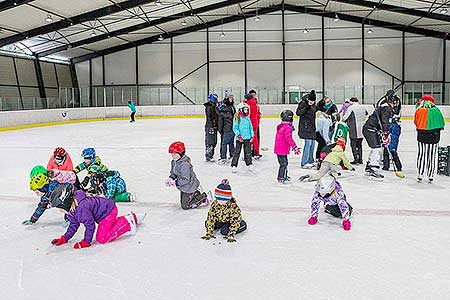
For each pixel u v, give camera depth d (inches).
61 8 719.1
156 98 1056.2
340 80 1037.2
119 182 200.2
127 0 753.0
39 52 960.3
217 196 144.9
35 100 816.9
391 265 123.3
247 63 1064.2
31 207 195.3
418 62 1010.7
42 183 162.1
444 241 142.7
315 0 968.3
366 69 1028.5
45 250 139.1
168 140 497.4
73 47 962.7
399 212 178.5
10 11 673.6
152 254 134.0
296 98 987.3
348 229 154.9
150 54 1093.1
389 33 1017.5
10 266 126.6
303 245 140.1
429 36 1001.5
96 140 508.4
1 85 836.0
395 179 249.4
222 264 125.4
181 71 1085.8
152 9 850.1
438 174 264.1
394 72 1019.9
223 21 1059.9
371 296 104.9
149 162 327.6
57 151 172.1
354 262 125.8
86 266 125.6
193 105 1021.8
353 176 258.7
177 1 828.0
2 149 427.5
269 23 1050.7
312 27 1037.8
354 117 294.4
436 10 858.8
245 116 271.7
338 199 157.0
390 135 263.1
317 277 115.9
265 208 186.9
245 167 298.2
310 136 285.3
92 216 142.0
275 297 105.0
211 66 1076.5
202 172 279.0
